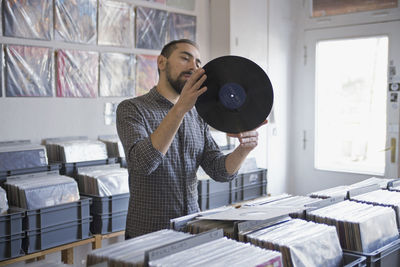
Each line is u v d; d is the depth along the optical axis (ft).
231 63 5.03
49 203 7.79
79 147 9.40
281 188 15.72
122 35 11.33
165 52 6.11
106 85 11.00
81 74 10.46
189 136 6.15
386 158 14.05
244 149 5.74
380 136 14.19
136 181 6.02
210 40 13.71
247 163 11.79
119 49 11.32
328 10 15.05
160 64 6.19
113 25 11.09
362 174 14.51
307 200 5.41
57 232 7.79
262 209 4.72
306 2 15.57
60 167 9.04
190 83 4.90
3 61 9.16
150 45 11.97
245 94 5.06
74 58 10.30
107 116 11.10
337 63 15.05
